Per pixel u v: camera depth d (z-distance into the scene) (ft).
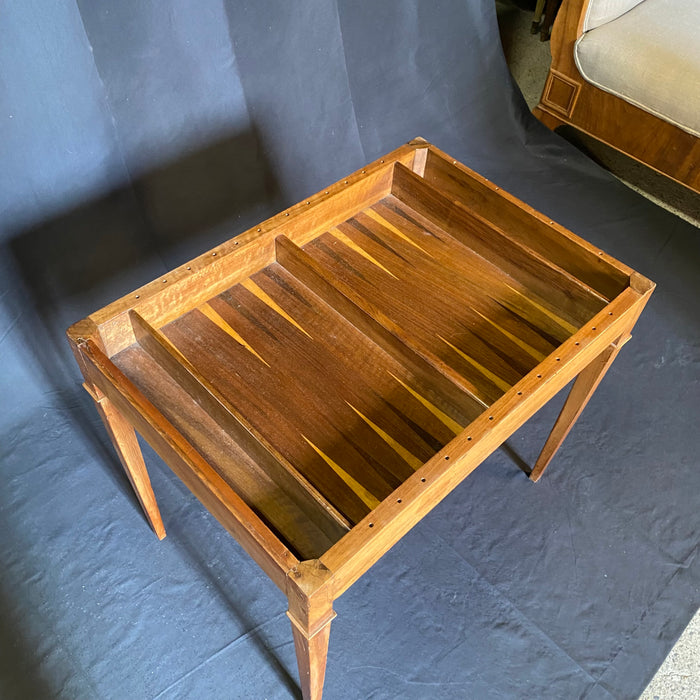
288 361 3.97
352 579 3.17
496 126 7.79
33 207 4.80
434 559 4.91
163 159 5.43
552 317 4.33
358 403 3.82
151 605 4.63
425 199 4.74
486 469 5.40
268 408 3.77
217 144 5.73
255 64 5.60
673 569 4.97
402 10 6.48
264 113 5.92
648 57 6.56
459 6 6.88
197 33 5.08
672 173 7.00
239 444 3.60
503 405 3.54
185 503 5.11
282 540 3.27
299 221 4.42
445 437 3.72
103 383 3.61
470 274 4.52
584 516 5.20
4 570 4.74
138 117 5.09
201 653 4.45
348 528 3.08
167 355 3.70
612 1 6.78
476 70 7.41
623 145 7.29
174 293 3.99
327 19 5.86
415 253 4.61
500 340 4.19
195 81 5.28
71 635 4.49
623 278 4.18
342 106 6.50
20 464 5.24
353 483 3.52
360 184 4.63
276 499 3.42
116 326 3.81
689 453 5.59
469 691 4.38
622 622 4.70
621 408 5.82
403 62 6.84
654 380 6.02
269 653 4.46
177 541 4.92
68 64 4.47
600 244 7.05
